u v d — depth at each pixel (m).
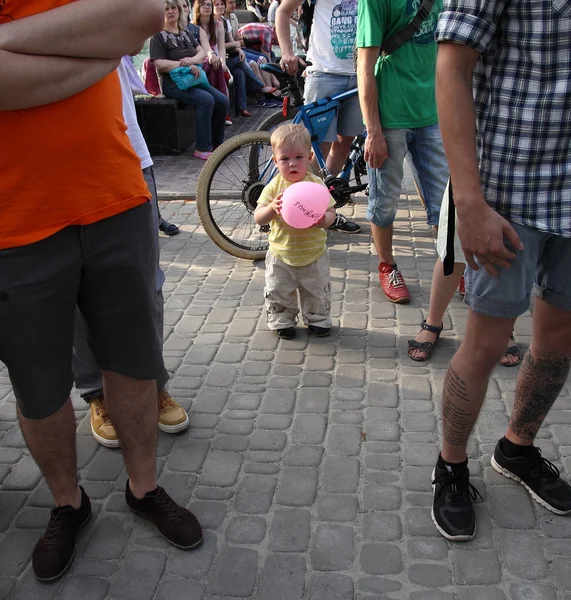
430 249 4.78
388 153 3.67
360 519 2.35
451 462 2.30
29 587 2.13
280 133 3.34
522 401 2.31
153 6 1.69
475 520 2.29
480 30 1.67
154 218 2.59
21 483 2.60
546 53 1.66
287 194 3.20
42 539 2.20
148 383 2.18
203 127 7.89
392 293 3.98
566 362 2.21
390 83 3.54
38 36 1.55
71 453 2.17
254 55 11.48
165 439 2.81
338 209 5.60
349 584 2.08
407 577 2.11
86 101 1.71
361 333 3.64
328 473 2.58
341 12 4.63
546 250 1.99
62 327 1.90
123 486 2.56
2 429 2.94
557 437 2.71
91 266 1.88
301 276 3.46
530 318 3.67
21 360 1.88
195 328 3.77
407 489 2.48
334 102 4.79
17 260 1.76
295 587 2.08
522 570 2.12
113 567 2.19
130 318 1.99
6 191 1.70
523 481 2.42
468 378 2.12
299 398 3.07
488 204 1.85
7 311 1.80
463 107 1.71
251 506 2.43
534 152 1.75
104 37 1.63
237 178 5.05
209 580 2.12
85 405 3.09
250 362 3.39
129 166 1.86
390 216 3.85
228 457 2.69
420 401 3.02
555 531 2.27
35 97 1.60
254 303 4.07
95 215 1.81
